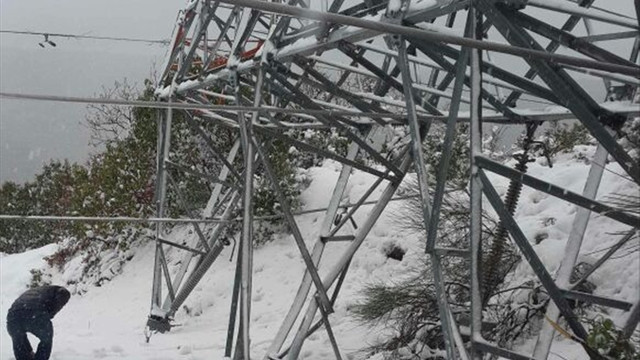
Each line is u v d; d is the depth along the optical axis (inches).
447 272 326.6
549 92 209.3
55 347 394.6
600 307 277.6
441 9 198.4
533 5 189.8
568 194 176.2
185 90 394.9
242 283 299.0
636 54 224.2
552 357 266.4
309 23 270.8
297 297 321.7
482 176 184.7
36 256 826.8
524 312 295.4
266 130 304.3
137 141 682.8
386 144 442.0
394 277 450.9
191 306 526.6
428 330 311.6
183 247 452.8
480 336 183.6
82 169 834.8
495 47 154.3
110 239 688.4
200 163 647.1
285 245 560.4
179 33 419.5
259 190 574.6
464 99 295.4
